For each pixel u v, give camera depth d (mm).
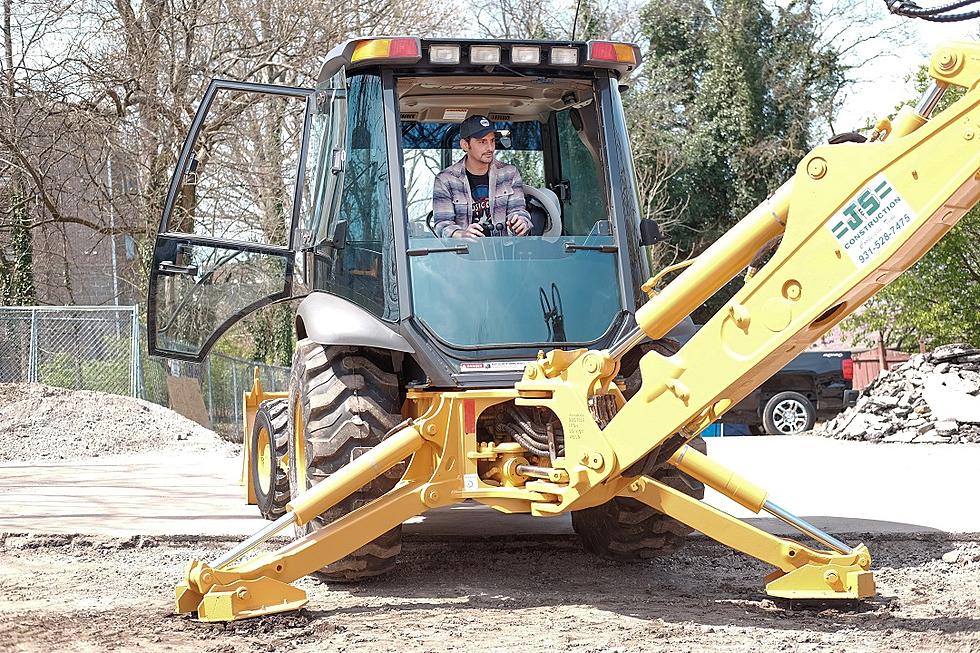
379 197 5691
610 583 5762
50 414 15133
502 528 7465
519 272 5629
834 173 4172
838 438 15406
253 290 6820
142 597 5547
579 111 6344
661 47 33062
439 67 5840
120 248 28031
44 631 4766
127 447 14492
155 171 20688
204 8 20906
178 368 20109
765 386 18797
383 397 5516
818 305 4215
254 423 7891
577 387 4855
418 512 5156
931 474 10422
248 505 8719
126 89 20453
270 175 20797
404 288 5484
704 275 4504
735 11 32000
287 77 21781
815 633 4621
